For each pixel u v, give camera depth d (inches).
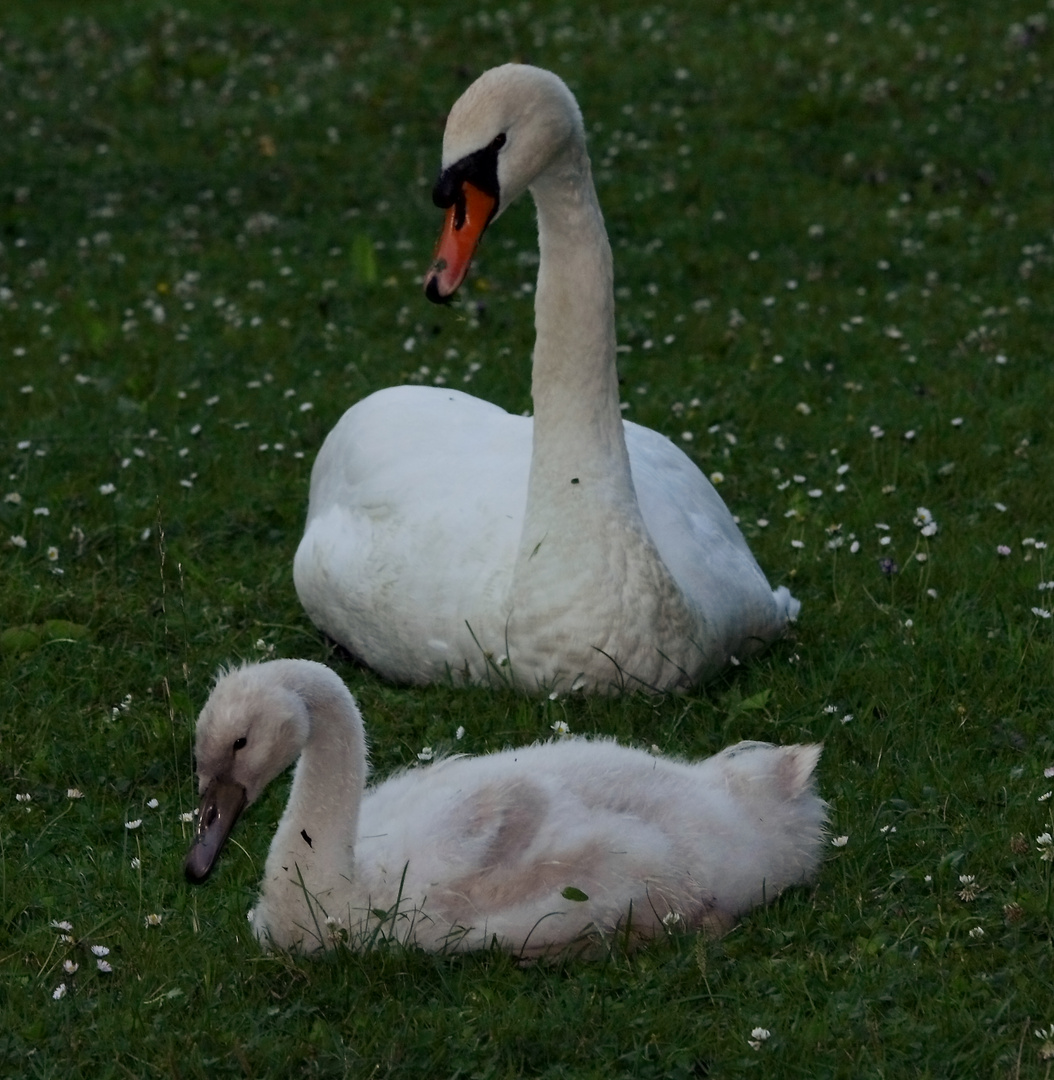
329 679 307.9
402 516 424.8
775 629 429.4
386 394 478.3
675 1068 269.7
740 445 565.0
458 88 1092.5
